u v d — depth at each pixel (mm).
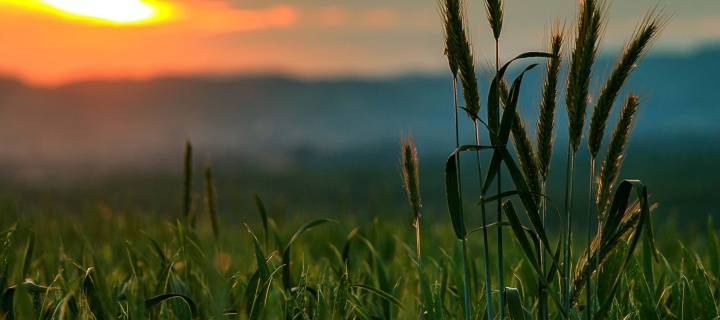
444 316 3311
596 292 2592
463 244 2592
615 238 2576
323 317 2838
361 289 3734
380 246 5523
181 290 3287
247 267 4379
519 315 2527
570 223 2436
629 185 2432
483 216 2535
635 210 2609
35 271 4031
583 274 2637
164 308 3221
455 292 3641
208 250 3473
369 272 3957
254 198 3838
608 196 2527
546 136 2508
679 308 3168
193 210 3971
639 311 3062
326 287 3115
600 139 2412
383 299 3477
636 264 3062
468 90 2510
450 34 2508
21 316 2330
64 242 5574
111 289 3230
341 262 3861
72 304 2947
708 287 3080
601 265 2738
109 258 5020
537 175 2562
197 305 3207
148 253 5121
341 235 6738
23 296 2340
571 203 2436
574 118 2383
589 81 2383
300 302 3016
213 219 3893
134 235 6156
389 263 5316
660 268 4637
